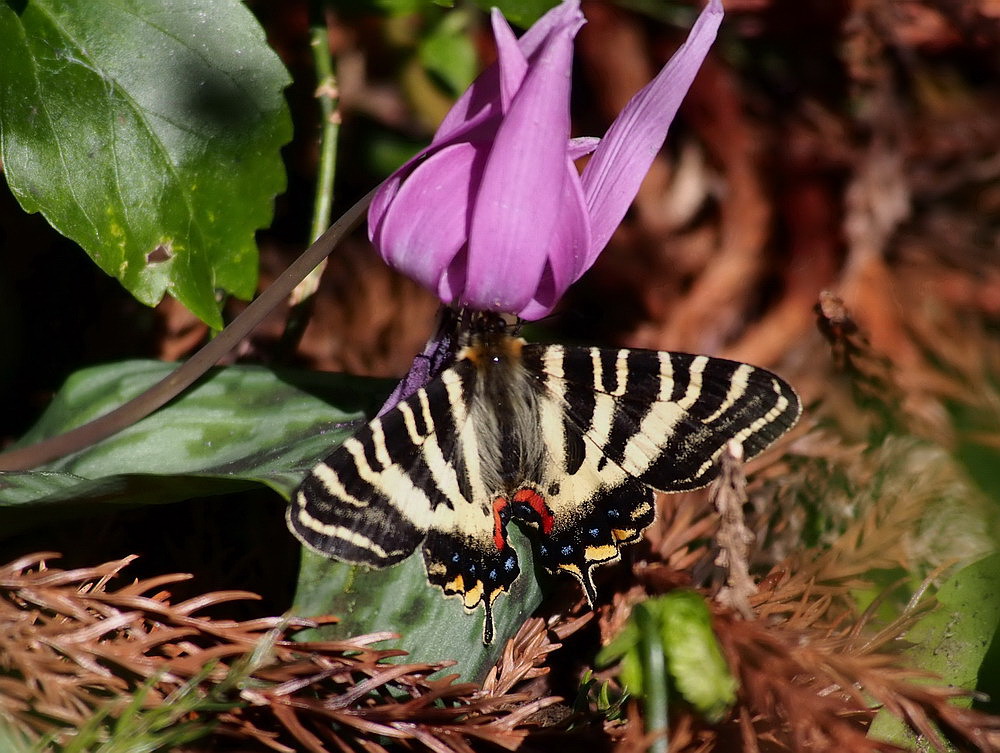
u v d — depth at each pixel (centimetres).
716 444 27
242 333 27
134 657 25
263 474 26
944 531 29
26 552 27
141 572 28
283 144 28
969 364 35
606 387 27
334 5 32
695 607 24
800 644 26
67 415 28
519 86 25
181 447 28
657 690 24
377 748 25
